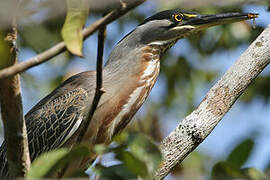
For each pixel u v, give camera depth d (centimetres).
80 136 772
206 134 833
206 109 840
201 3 845
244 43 1442
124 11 584
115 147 581
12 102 693
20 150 736
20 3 637
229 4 1041
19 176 755
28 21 954
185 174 1353
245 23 1410
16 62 657
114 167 593
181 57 1528
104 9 623
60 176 857
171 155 818
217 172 610
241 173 600
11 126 716
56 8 743
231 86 845
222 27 1424
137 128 1495
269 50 854
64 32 579
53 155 556
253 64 850
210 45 1492
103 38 632
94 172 596
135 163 584
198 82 1544
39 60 580
